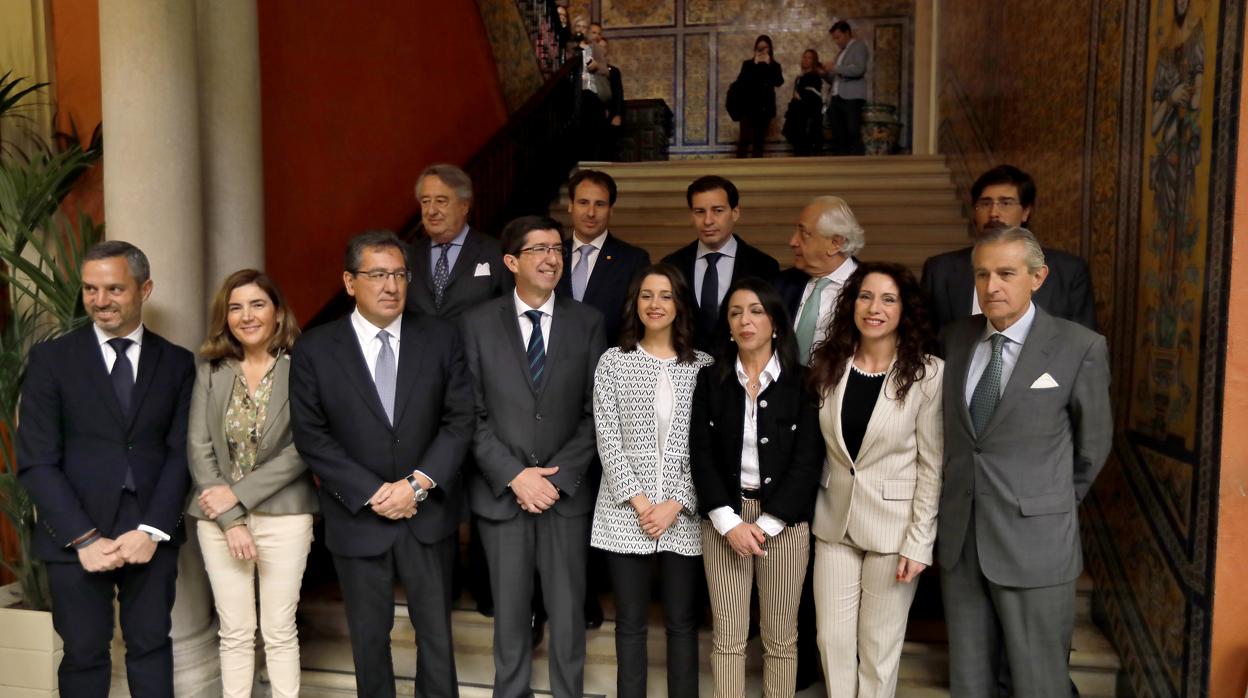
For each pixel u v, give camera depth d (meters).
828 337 2.83
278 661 3.01
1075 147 3.88
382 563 2.91
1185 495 2.61
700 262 3.53
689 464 2.89
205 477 2.91
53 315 3.68
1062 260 3.09
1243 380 2.38
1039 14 4.63
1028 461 2.56
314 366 2.86
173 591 2.97
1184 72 2.66
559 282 3.58
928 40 9.30
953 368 2.68
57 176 3.57
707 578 2.92
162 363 2.93
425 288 3.60
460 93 6.71
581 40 8.66
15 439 3.56
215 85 3.48
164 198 3.17
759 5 11.22
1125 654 3.11
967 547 2.66
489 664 3.55
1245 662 2.43
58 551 2.79
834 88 9.94
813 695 3.27
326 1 4.81
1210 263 2.47
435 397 2.94
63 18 3.98
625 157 10.64
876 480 2.74
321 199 4.74
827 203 3.19
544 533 3.04
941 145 8.27
